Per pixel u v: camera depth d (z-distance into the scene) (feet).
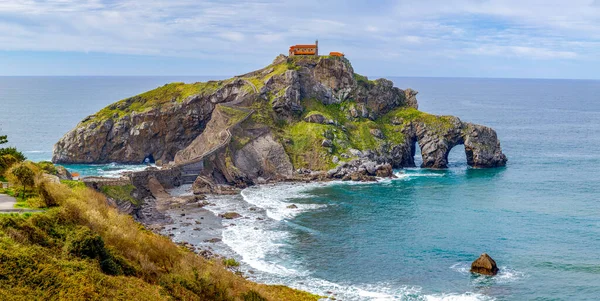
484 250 339.57
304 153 631.15
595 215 421.59
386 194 512.22
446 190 529.04
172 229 383.04
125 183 439.22
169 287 179.73
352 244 352.69
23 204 209.67
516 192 515.50
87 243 173.06
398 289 279.28
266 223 403.95
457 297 268.82
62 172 401.49
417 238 365.40
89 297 148.97
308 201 483.51
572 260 319.27
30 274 149.28
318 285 282.97
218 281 203.21
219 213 434.30
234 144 613.11
